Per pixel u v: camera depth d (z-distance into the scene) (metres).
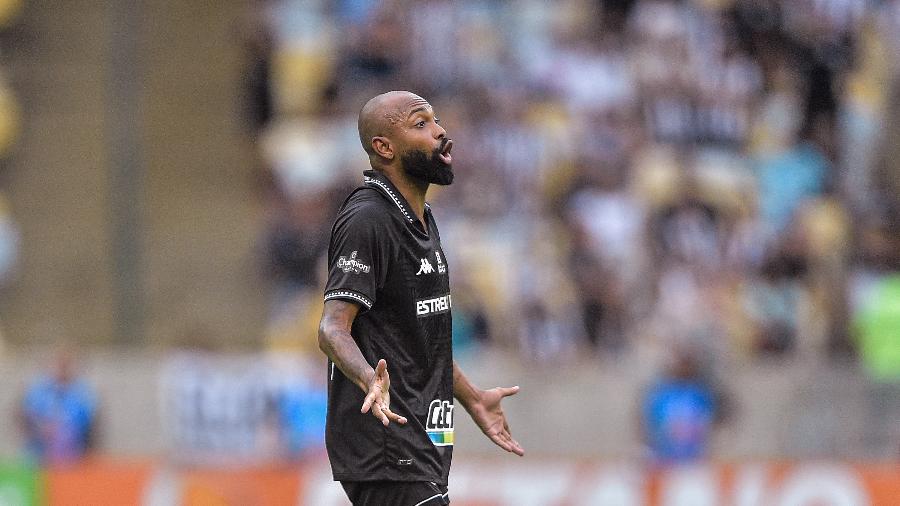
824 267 50.94
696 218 52.03
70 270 50.84
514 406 39.19
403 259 14.51
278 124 55.72
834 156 56.62
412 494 14.47
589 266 48.94
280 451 37.72
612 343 47.66
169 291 50.34
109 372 39.12
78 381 39.00
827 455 39.22
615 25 57.19
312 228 50.19
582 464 34.81
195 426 38.66
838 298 49.44
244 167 55.66
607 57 56.09
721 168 54.03
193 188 54.62
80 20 58.56
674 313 47.31
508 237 50.03
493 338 47.19
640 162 53.69
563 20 56.97
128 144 49.28
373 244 14.27
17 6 58.31
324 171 52.91
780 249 50.91
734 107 55.94
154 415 38.84
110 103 49.62
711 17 57.47
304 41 56.19
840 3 59.44
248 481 34.19
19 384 38.97
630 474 34.66
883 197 56.03
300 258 49.75
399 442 14.40
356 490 14.77
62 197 53.31
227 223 53.22
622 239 50.88
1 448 39.00
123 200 49.03
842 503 35.06
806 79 57.78
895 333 45.41
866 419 39.34
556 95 54.84
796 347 48.38
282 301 49.31
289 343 48.03
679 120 55.03
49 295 50.34
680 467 34.72
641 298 48.84
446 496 14.78
